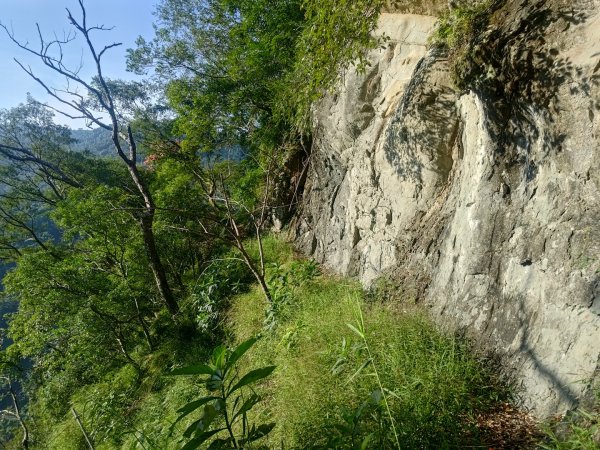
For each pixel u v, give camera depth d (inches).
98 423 326.0
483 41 157.9
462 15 179.5
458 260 184.2
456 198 201.2
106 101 438.3
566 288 126.8
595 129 122.9
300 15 463.2
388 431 115.0
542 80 136.7
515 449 114.4
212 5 624.7
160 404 274.5
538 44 137.6
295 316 252.8
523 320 142.6
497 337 151.6
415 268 223.0
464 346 158.6
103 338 435.8
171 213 461.7
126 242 450.9
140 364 422.3
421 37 246.5
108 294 431.5
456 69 173.9
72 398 447.5
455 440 116.4
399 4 259.9
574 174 129.6
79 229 455.2
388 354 155.9
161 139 753.0
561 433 110.0
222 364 93.7
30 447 474.6
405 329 175.5
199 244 507.5
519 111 150.2
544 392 125.3
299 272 319.0
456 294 179.6
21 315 454.9
